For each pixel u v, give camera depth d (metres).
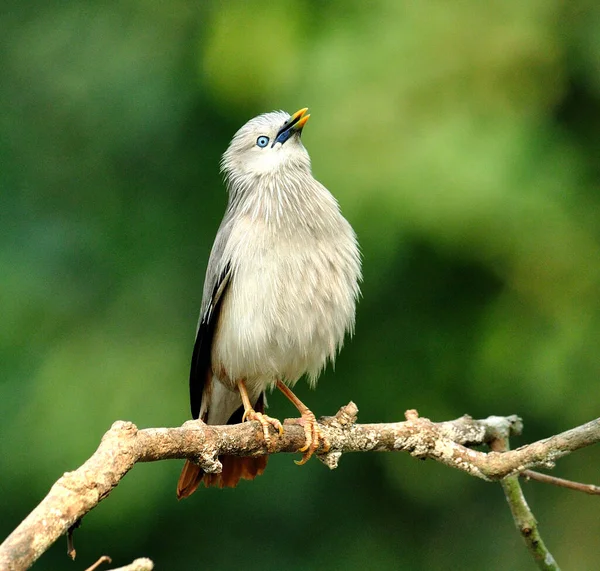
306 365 8.81
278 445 7.59
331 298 8.62
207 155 13.74
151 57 13.88
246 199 9.09
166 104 13.70
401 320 12.77
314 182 8.98
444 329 12.70
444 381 12.73
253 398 9.25
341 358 12.86
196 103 13.68
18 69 14.16
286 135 9.09
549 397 12.07
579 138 12.48
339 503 13.06
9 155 13.98
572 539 12.51
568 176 11.95
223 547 12.88
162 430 6.39
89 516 11.86
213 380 9.34
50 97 14.03
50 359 12.55
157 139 13.77
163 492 11.98
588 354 12.02
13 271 13.15
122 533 12.33
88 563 12.69
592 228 12.12
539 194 11.70
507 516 12.90
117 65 13.91
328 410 12.88
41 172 13.95
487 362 12.34
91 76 13.95
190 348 12.73
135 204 13.73
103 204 13.78
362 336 12.84
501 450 8.05
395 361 12.81
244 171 9.28
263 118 9.38
